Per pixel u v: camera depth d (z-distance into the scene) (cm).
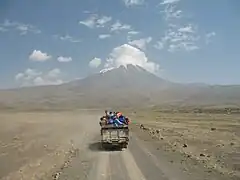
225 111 9719
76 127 5659
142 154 2438
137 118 8344
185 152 2508
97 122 7112
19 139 3706
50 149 2873
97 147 2970
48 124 6500
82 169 1908
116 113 2953
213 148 2741
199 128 4928
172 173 1709
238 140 3356
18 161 2212
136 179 1591
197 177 1609
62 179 1650
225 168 1834
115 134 2856
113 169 1873
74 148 2941
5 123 6800
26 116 10456
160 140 3406
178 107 17425
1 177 1745
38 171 1889
